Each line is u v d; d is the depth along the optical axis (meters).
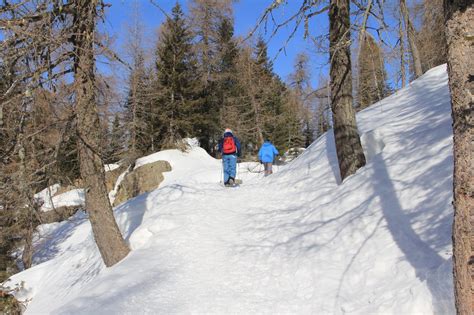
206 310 4.71
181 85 23.86
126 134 17.31
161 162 20.09
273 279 5.19
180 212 8.34
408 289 3.71
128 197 19.70
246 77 24.34
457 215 2.70
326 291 4.51
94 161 6.77
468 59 2.63
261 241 6.40
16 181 5.94
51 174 6.23
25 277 9.24
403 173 6.16
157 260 6.36
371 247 4.85
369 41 5.13
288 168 10.13
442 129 6.75
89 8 6.01
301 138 29.55
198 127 26.50
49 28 5.44
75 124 6.18
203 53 23.12
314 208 6.92
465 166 2.63
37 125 5.98
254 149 29.19
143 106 21.61
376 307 3.76
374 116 9.83
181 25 23.08
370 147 8.06
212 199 9.15
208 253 6.40
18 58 5.46
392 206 5.48
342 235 5.48
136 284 5.50
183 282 5.52
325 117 7.86
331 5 6.81
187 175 18.72
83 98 6.36
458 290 2.68
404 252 4.40
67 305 5.12
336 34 7.12
